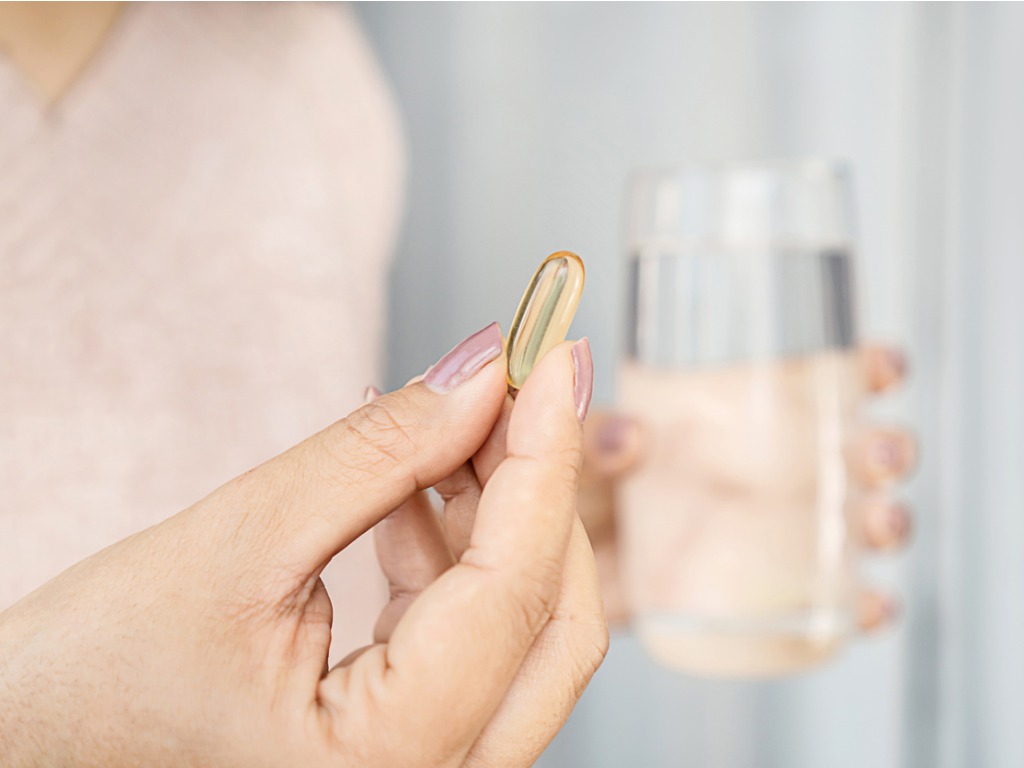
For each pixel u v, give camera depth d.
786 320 0.38
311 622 0.27
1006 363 0.60
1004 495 0.60
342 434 0.27
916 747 0.68
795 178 0.37
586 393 0.27
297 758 0.26
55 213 0.43
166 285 0.47
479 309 0.79
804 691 0.74
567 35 0.77
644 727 0.79
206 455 0.48
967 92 0.63
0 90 0.42
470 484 0.28
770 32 0.73
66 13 0.44
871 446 0.41
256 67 0.51
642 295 0.39
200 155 0.48
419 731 0.26
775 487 0.38
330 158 0.55
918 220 0.67
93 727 0.26
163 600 0.26
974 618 0.63
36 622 0.26
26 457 0.43
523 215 0.78
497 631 0.26
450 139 0.79
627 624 0.49
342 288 0.54
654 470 0.39
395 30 0.79
